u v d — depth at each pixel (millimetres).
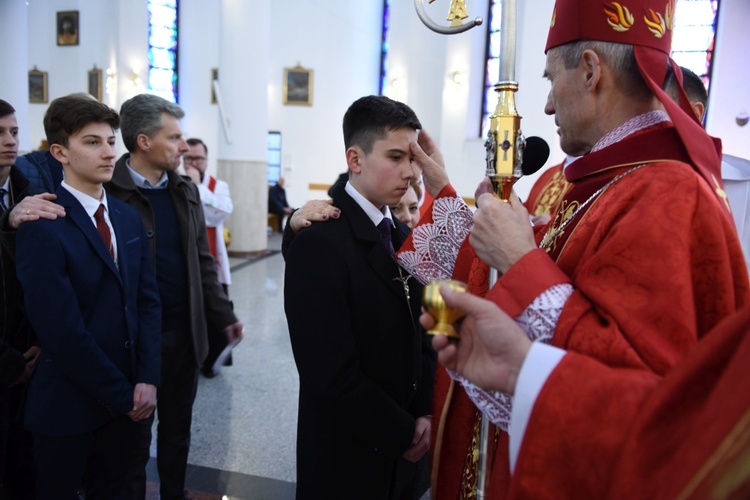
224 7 8406
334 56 13562
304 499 1313
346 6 13414
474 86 9672
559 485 629
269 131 13766
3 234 1534
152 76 13117
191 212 2148
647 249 732
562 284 800
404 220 2025
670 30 925
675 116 825
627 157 891
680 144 865
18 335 1753
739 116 7859
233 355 4031
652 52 890
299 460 1341
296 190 13906
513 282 812
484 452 989
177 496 2072
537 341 781
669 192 765
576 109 950
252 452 2656
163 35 13102
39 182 2100
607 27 889
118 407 1519
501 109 934
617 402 607
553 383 649
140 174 2082
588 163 943
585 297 777
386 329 1290
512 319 783
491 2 9492
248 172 8633
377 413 1204
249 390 3418
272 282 6637
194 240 2137
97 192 1627
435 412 1208
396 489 1412
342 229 1285
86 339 1471
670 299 705
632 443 535
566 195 1036
